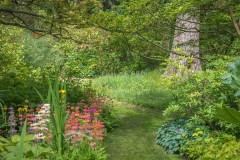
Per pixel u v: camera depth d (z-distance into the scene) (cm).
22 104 672
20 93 708
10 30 1292
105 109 783
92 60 1577
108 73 1537
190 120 635
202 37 726
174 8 585
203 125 591
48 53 1476
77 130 524
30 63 1402
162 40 716
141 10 605
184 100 600
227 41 688
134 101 1002
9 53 1173
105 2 1719
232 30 671
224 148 454
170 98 968
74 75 1041
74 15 654
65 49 1545
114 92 1124
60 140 410
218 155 444
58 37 760
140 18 619
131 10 612
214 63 567
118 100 1053
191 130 595
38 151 339
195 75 565
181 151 549
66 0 644
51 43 1510
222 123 527
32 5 696
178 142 578
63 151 423
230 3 586
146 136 671
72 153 437
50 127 438
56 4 642
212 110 534
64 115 442
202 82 564
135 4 592
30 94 725
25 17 772
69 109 673
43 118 416
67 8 649
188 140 559
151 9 604
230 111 264
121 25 644
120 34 695
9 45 1238
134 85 1216
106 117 741
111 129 711
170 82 607
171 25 646
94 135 514
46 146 422
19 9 743
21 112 649
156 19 620
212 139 494
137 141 638
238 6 577
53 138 425
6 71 922
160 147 603
